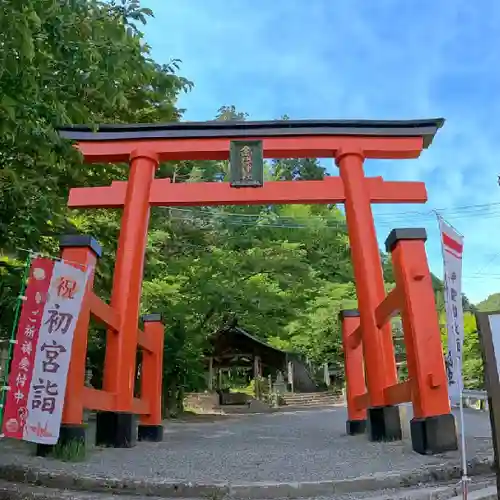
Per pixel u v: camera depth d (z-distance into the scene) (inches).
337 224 1194.0
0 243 280.1
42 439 224.7
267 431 464.1
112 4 263.6
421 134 411.5
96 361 600.4
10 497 198.2
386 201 400.2
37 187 300.4
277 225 993.5
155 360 411.2
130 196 388.5
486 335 138.5
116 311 346.6
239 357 1123.9
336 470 223.5
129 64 242.7
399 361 1093.1
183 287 762.2
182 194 395.2
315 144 409.1
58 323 237.6
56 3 212.2
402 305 296.4
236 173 397.4
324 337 1037.2
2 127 201.9
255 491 193.2
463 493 175.6
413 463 236.2
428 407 268.8
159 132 406.6
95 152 403.9
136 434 369.4
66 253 281.1
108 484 203.2
